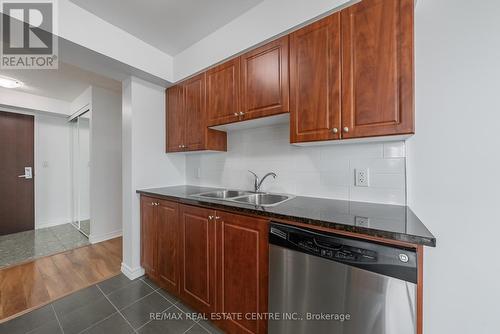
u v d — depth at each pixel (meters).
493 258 0.97
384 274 0.80
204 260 1.46
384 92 1.03
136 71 1.91
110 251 2.64
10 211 3.29
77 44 1.49
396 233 0.78
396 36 1.01
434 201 1.10
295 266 1.02
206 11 1.54
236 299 1.29
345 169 1.45
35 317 1.52
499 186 0.95
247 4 1.48
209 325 1.46
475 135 1.00
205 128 1.88
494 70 0.95
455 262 1.05
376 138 1.16
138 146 2.07
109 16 1.59
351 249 0.87
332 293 0.92
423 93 1.11
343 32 1.14
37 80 2.72
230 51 1.64
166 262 1.76
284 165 1.74
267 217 1.13
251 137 1.94
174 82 2.14
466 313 1.03
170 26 1.71
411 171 1.19
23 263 2.32
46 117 3.66
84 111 3.22
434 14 1.07
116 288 1.87
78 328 1.42
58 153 3.80
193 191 1.96
